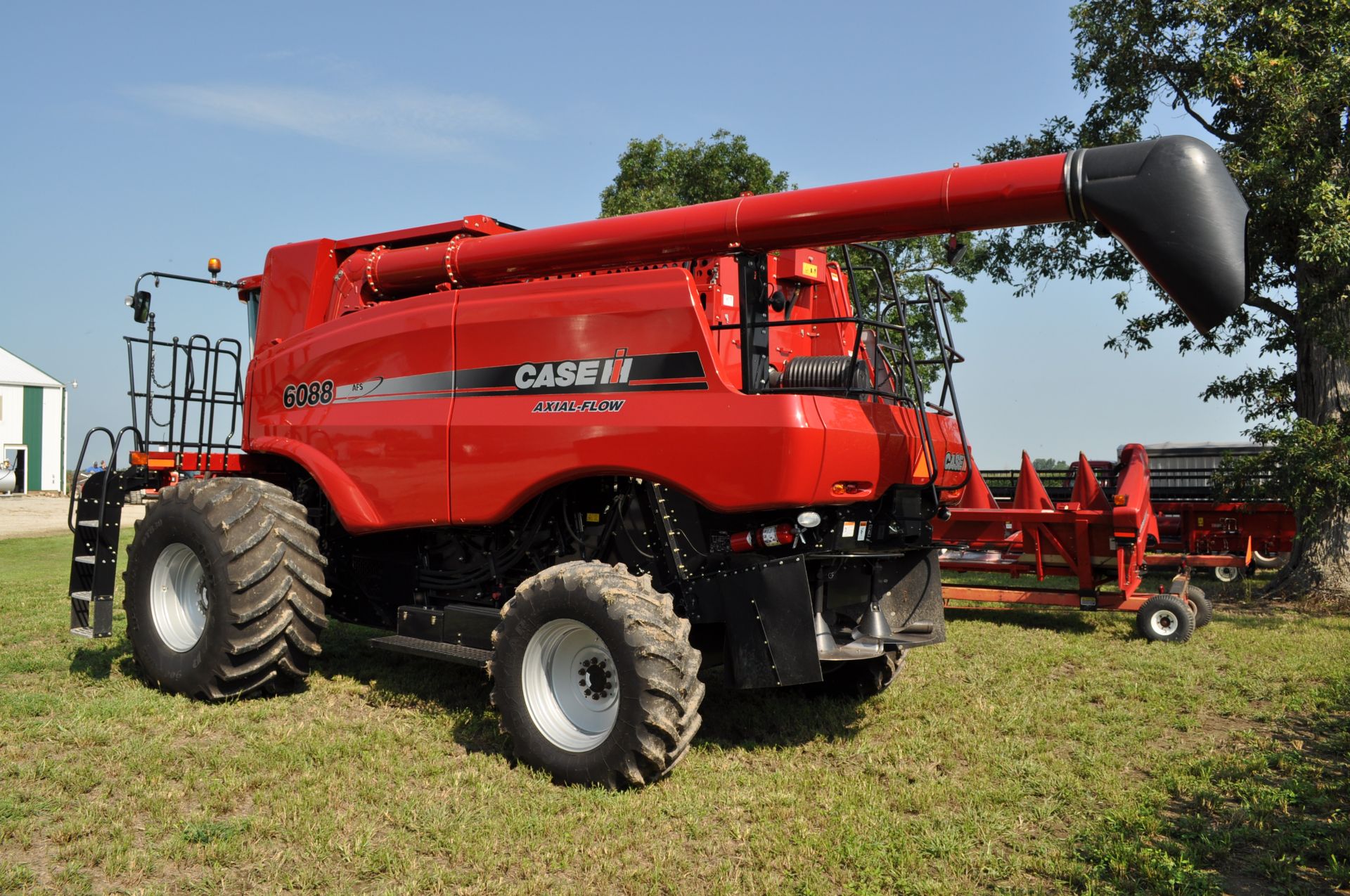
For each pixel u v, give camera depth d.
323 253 6.68
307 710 5.60
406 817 3.94
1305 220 9.41
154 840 3.74
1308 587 10.43
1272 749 4.96
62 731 4.97
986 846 3.70
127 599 6.18
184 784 4.29
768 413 4.41
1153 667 6.93
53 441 42.44
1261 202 9.29
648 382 4.80
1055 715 5.64
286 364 6.57
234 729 5.18
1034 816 4.07
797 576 4.57
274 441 6.54
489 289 5.48
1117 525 8.46
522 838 3.81
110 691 5.92
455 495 5.45
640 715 4.29
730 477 4.50
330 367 6.23
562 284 5.18
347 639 7.78
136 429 6.75
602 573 4.62
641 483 5.02
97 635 6.35
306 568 5.76
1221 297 3.98
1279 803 4.14
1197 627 8.70
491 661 4.87
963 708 5.77
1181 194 3.98
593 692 4.67
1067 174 4.17
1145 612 8.13
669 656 4.35
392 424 5.76
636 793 4.34
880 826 3.92
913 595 5.76
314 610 5.80
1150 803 4.18
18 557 16.91
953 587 9.30
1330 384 10.59
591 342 5.01
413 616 5.71
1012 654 7.34
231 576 5.55
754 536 4.76
